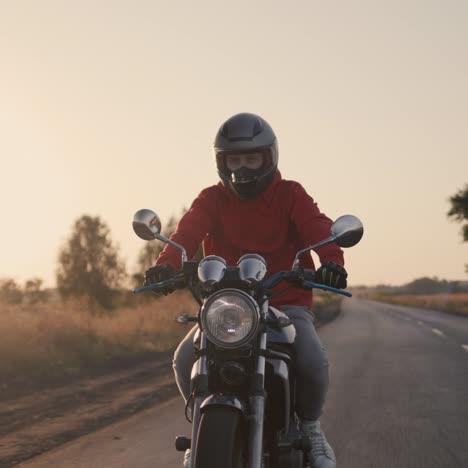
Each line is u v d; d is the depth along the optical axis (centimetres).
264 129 408
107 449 653
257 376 329
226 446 308
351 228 369
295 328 392
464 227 3972
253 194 417
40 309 1855
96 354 1481
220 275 338
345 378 1147
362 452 627
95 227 3831
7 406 917
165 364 1452
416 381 1098
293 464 366
